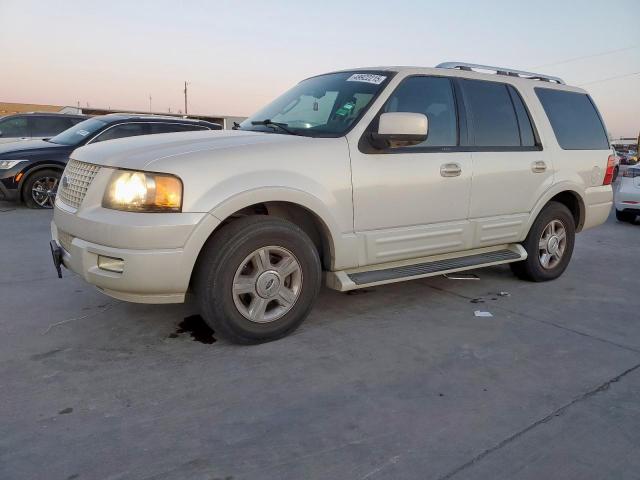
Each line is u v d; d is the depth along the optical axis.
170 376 3.02
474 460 2.33
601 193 5.60
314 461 2.29
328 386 2.96
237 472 2.20
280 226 3.39
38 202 8.73
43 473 2.16
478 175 4.39
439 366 3.25
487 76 4.71
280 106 4.45
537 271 5.13
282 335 3.56
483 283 5.16
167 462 2.25
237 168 3.23
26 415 2.58
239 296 3.37
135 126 9.44
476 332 3.84
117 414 2.61
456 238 4.36
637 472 2.29
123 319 3.85
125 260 3.01
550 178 5.01
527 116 4.91
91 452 2.30
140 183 3.04
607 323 4.12
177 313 3.98
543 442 2.48
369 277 3.88
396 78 4.03
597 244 7.63
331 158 3.58
